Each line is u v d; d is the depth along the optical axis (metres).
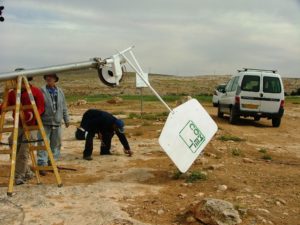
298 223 6.73
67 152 12.80
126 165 10.93
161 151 12.75
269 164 11.17
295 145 15.54
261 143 15.52
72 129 18.45
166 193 8.31
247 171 10.13
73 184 8.91
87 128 11.66
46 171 9.89
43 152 9.73
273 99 21.12
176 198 7.98
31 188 8.40
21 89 8.77
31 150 8.93
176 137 9.27
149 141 15.05
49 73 8.76
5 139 15.53
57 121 10.46
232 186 8.71
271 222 6.71
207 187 8.70
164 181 9.23
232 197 7.99
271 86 21.20
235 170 10.20
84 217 6.86
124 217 6.88
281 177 9.55
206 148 12.64
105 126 11.91
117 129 11.98
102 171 10.28
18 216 6.86
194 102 9.66
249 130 19.56
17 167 8.85
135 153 12.52
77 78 106.44
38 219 6.77
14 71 8.57
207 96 58.56
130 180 9.32
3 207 7.27
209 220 6.56
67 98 52.47
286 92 76.88
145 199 7.89
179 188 8.68
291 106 39.84
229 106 22.19
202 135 9.51
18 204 7.40
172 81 98.12
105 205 7.41
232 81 23.03
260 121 24.33
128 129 18.16
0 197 7.77
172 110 9.38
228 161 11.25
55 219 6.77
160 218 6.95
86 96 59.69
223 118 24.56
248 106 21.16
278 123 21.59
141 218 6.93
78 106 35.91
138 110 31.03
